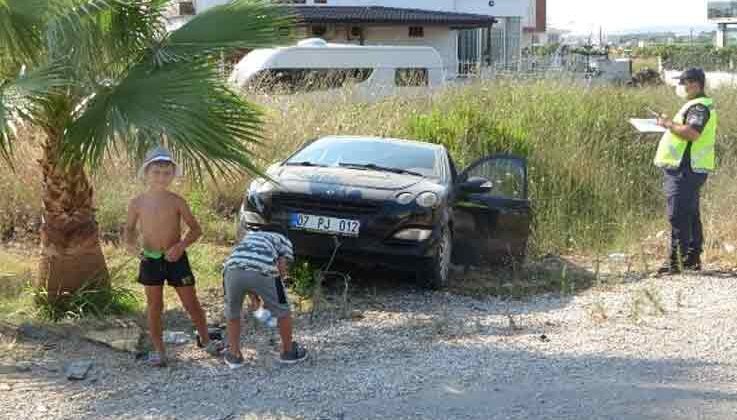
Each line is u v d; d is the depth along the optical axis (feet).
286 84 57.31
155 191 20.47
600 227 41.16
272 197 28.14
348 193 27.84
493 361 20.76
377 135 45.47
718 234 36.86
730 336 23.16
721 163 50.90
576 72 60.13
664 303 27.30
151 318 20.39
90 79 21.94
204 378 19.44
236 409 17.38
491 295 29.14
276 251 20.43
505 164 33.65
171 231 20.45
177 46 22.58
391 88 53.72
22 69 22.06
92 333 22.25
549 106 51.62
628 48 184.75
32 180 34.99
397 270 28.55
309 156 31.68
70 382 19.07
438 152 32.78
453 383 19.08
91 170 21.42
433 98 53.06
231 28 23.13
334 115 46.83
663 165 31.96
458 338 23.02
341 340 22.67
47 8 21.21
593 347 22.06
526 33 154.71
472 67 66.33
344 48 65.21
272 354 21.26
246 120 21.80
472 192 31.63
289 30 23.99
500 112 50.78
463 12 117.29
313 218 27.71
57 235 23.67
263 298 20.17
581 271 33.68
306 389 18.66
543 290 30.22
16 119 20.45
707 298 28.04
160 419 16.76
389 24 99.81
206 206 37.65
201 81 21.25
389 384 18.99
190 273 20.79
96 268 24.16
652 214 44.78
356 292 28.50
